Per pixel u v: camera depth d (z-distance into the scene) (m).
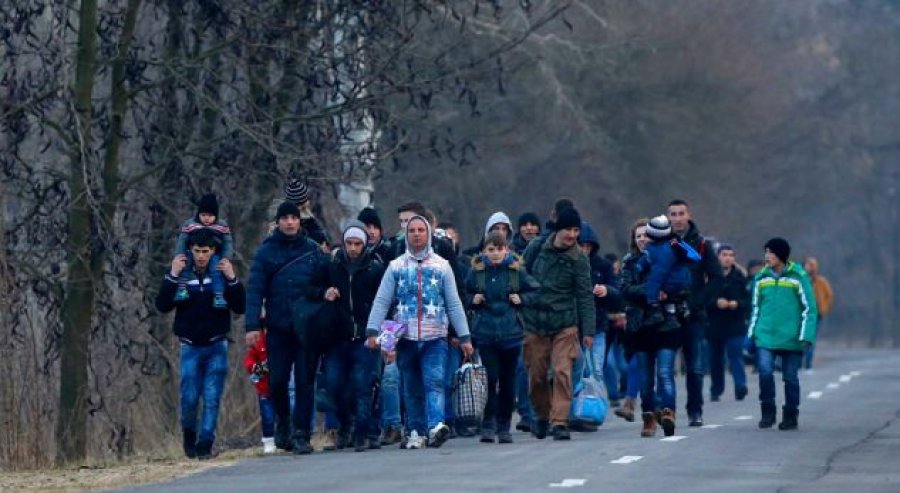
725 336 80.19
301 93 65.81
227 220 67.12
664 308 53.66
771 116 169.12
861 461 46.62
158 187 64.00
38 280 59.44
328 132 65.25
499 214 59.66
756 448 50.28
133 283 60.88
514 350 53.25
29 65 61.53
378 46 64.69
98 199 60.47
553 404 54.03
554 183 153.50
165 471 47.69
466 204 138.25
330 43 64.69
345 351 53.09
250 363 54.59
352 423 54.06
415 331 51.88
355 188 68.56
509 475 42.75
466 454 49.31
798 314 57.28
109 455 60.06
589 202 155.12
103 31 61.66
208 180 64.06
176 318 52.28
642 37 135.25
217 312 52.25
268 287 52.44
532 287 53.25
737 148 164.12
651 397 54.69
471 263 56.44
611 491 39.19
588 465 45.19
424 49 72.44
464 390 52.81
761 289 57.75
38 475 49.31
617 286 61.75
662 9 151.00
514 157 139.62
